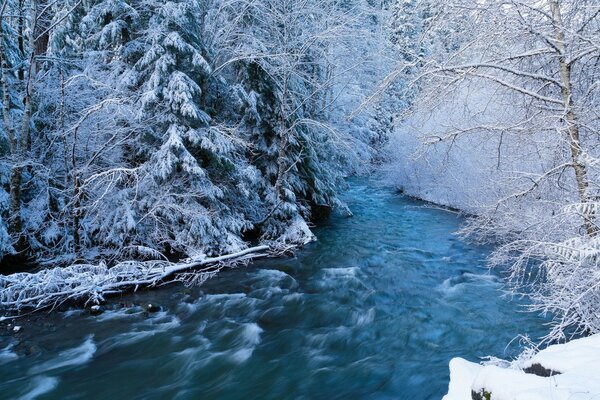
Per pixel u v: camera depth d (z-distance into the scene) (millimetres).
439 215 17859
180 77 9898
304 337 7238
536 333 7133
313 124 14719
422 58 6695
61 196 10516
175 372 6113
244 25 13750
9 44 10383
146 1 10617
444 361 6363
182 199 10828
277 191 13398
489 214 8891
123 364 6266
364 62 17031
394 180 24734
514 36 6203
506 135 7621
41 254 9781
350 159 18703
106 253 10016
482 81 6855
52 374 5938
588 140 6395
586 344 3217
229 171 11531
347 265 11414
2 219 9266
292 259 11727
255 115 12820
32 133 10852
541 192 7305
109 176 10094
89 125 10305
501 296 8828
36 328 7125
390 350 6777
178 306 8367
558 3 5961
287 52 13359
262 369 6219
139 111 9570
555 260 5477
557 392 2400
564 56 5859
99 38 10859
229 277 10117
